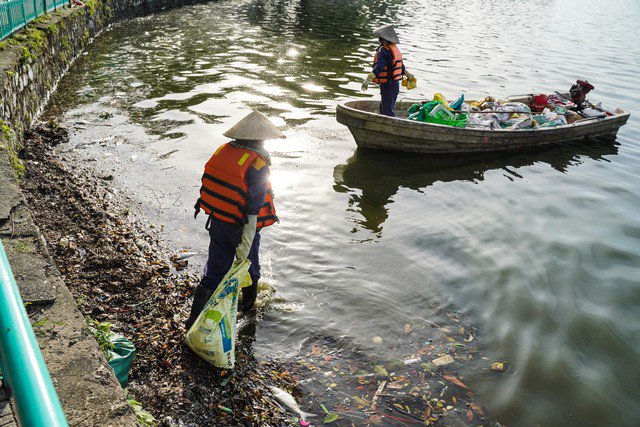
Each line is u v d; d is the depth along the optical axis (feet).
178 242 19.86
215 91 40.19
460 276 18.78
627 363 14.99
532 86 47.21
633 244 21.45
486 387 13.91
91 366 9.42
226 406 12.63
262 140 13.87
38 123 30.55
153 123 32.58
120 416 8.59
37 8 38.86
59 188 22.85
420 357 14.87
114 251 18.61
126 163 26.50
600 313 17.04
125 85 40.34
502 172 28.91
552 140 33.40
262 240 20.51
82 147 27.99
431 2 119.96
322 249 20.13
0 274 4.11
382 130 29.66
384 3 111.04
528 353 15.19
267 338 15.25
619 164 30.89
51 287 11.17
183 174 25.84
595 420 13.05
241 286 13.69
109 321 14.96
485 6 119.34
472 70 52.37
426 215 23.34
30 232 12.94
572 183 27.71
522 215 23.67
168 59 49.78
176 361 13.78
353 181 26.58
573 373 14.52
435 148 30.71
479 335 15.87
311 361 14.48
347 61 53.62
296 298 17.15
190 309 15.92
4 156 16.89
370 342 15.34
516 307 17.21
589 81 50.65
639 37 81.56
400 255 19.98
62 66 41.24
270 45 59.62
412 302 17.25
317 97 40.50
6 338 3.59
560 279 18.79
